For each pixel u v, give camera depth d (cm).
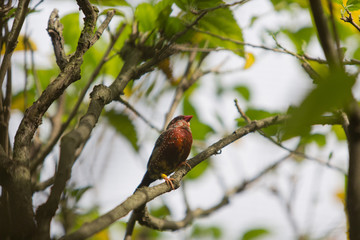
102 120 750
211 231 1065
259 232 955
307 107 146
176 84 917
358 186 345
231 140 616
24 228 376
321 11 276
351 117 331
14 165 407
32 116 438
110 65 901
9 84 554
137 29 694
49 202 334
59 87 442
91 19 487
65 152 341
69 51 835
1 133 529
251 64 839
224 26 781
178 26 676
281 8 891
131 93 848
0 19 557
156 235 1016
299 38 889
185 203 855
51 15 575
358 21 634
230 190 979
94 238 862
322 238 754
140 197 448
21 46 844
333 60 270
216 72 884
